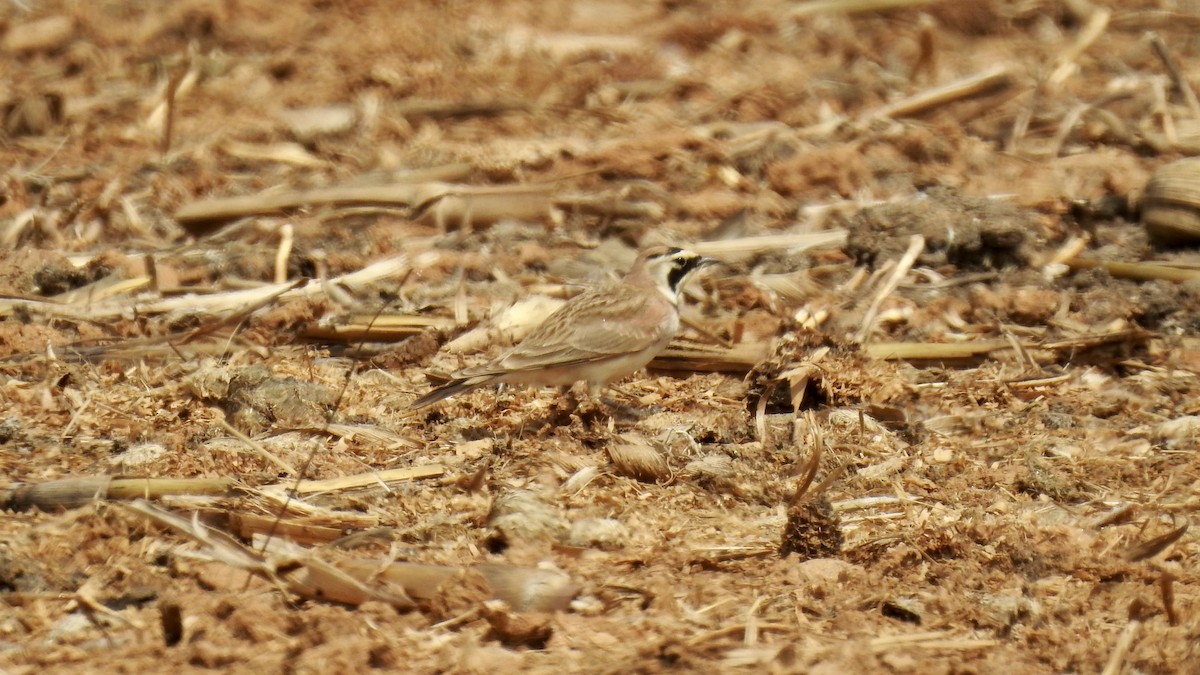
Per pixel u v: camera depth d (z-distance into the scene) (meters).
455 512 11.03
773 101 20.45
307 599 9.68
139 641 9.15
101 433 12.56
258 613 9.27
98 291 15.83
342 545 10.38
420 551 10.37
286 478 11.64
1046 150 19.22
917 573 10.23
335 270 16.55
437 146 19.38
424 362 14.48
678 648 8.89
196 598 9.57
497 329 14.74
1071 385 14.09
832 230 17.41
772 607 9.66
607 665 8.80
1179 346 14.80
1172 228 16.77
